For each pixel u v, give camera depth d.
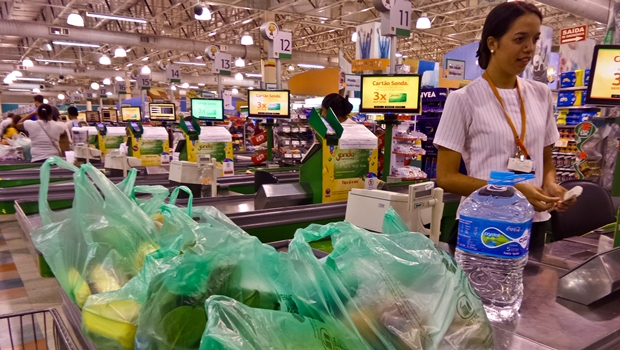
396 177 4.41
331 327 0.71
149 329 0.79
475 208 1.24
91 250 1.12
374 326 0.71
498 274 1.30
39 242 1.23
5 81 22.00
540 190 1.26
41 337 2.47
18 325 2.65
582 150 5.71
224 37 20.00
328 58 20.22
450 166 1.54
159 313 0.79
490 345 0.80
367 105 4.27
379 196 1.69
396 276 0.77
